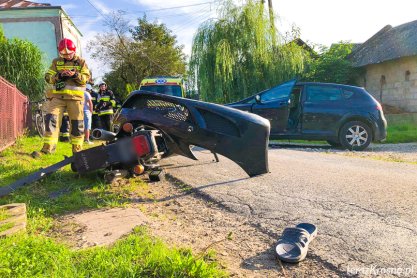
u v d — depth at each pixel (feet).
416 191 14.01
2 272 7.22
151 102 16.02
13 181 16.56
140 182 16.40
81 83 20.29
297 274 7.97
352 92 32.04
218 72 56.08
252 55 57.16
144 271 7.56
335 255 8.71
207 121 14.84
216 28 57.88
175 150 16.03
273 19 58.80
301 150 30.94
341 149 32.07
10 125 27.30
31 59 42.68
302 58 59.06
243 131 14.32
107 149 15.51
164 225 11.05
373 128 31.14
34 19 61.31
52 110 20.56
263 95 33.22
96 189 15.11
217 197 13.94
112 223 11.10
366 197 13.33
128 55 120.88
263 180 16.70
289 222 11.09
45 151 22.03
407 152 29.22
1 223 10.27
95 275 7.32
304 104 32.14
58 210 12.59
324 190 14.55
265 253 9.04
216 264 8.00
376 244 9.22
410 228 10.18
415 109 62.95
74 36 75.36
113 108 41.42
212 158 23.52
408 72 64.34
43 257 8.09
